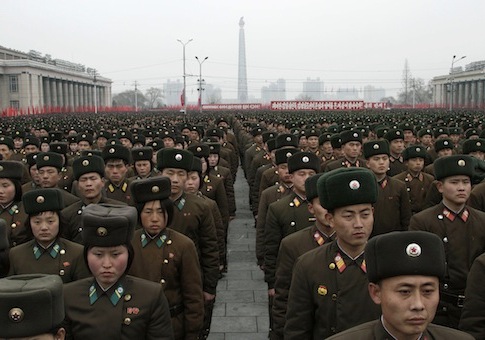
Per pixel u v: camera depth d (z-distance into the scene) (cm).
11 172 690
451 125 2058
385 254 287
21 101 8300
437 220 570
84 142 1498
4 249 462
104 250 396
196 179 742
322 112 5606
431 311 286
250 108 9525
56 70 9331
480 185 723
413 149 941
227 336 725
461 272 549
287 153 747
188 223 631
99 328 394
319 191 414
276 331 507
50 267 524
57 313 308
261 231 740
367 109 6850
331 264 413
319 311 412
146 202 502
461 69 11575
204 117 4609
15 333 292
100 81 11612
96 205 430
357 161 1077
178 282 513
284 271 507
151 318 406
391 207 757
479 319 409
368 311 397
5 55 9188
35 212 521
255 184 1131
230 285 932
